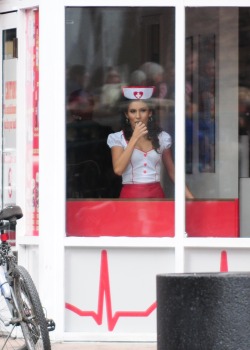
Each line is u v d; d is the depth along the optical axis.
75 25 22.70
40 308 18.89
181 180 22.61
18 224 23.30
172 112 22.70
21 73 23.47
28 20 23.36
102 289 22.59
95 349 21.73
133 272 22.56
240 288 15.66
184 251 22.42
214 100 22.80
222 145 22.80
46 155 22.58
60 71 22.58
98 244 22.45
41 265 22.61
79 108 22.73
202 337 15.73
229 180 22.80
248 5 22.61
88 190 22.77
